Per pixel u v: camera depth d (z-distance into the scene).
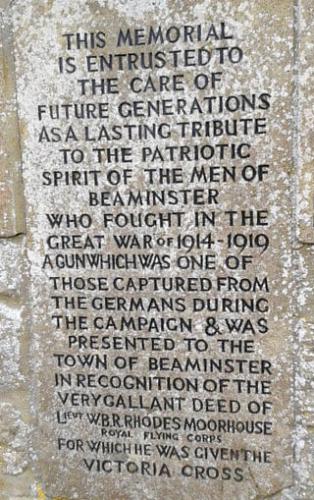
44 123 2.17
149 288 2.20
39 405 2.35
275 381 2.17
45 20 2.11
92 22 2.08
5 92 2.17
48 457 2.38
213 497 2.28
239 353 2.18
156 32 2.05
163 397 2.26
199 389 2.23
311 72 1.98
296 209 2.06
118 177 2.16
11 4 2.12
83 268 2.23
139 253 2.19
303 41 1.97
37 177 2.21
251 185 2.08
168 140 2.10
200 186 2.11
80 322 2.27
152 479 2.32
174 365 2.23
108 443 2.33
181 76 2.06
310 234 2.06
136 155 2.13
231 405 2.22
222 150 2.07
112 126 2.13
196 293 2.17
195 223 2.13
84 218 2.20
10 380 2.35
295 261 2.09
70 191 2.20
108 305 2.24
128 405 2.29
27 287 2.29
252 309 2.15
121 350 2.26
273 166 2.05
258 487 2.24
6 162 2.21
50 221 2.22
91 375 2.30
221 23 2.01
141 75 2.08
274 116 2.03
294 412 2.18
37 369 2.33
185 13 2.02
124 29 2.07
